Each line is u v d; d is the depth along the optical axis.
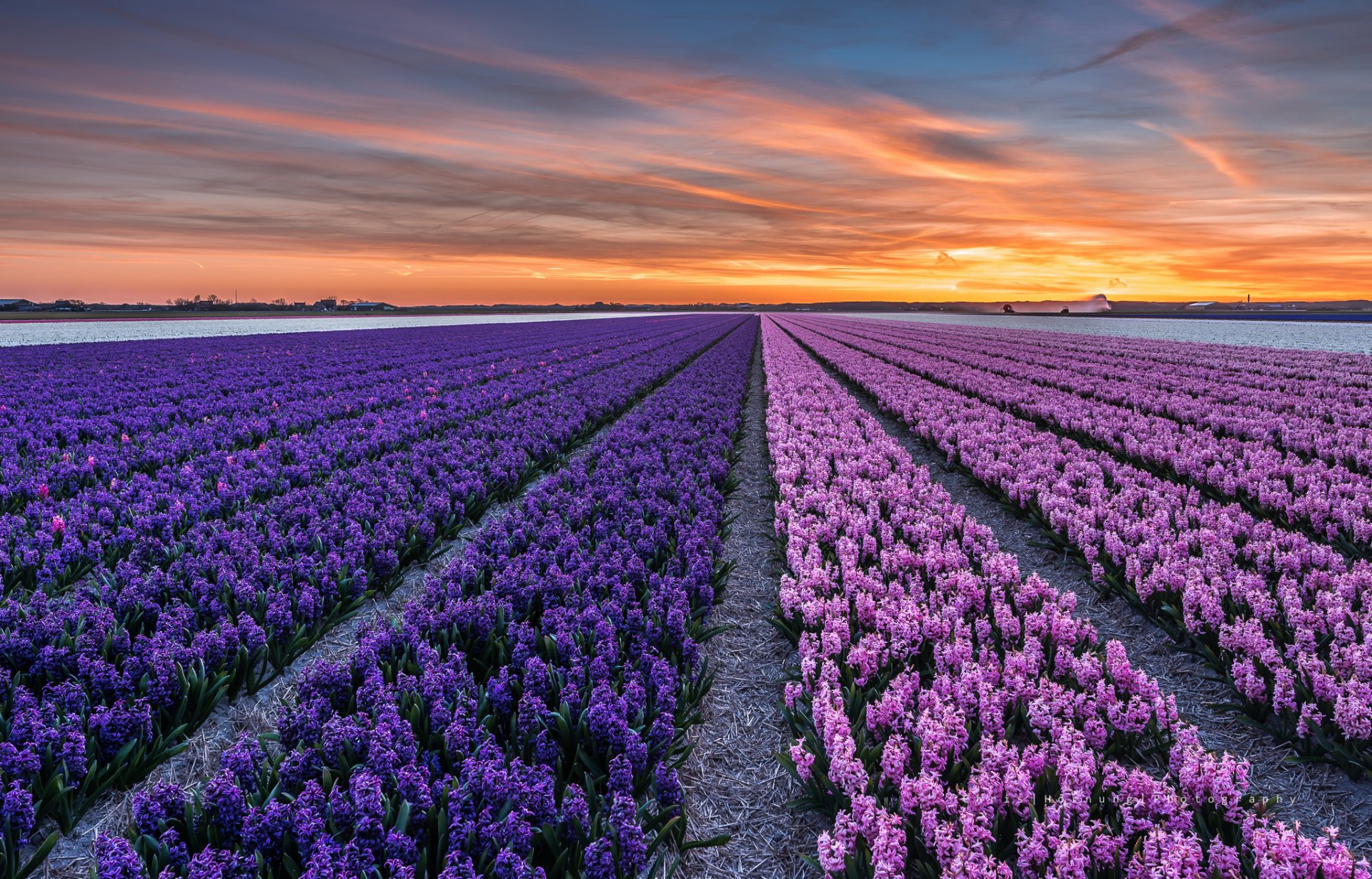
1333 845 3.31
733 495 12.04
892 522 8.78
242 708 5.46
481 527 9.84
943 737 4.18
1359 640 5.80
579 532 8.47
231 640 5.50
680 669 5.88
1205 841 3.71
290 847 3.51
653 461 11.62
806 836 4.40
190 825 3.66
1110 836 3.64
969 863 3.24
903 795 3.80
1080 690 5.26
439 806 3.78
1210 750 5.11
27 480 9.65
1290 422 14.14
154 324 64.25
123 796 4.47
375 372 24.50
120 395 17.83
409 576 8.14
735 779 4.95
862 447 12.77
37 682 5.15
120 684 4.82
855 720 4.99
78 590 6.29
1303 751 4.85
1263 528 7.95
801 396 19.66
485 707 4.75
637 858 3.56
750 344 45.84
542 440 13.17
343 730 4.13
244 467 11.30
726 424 15.22
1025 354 34.44
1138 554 7.38
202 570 6.74
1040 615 5.84
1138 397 18.31
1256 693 5.15
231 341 41.56
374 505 9.13
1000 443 13.05
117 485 9.81
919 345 42.16
